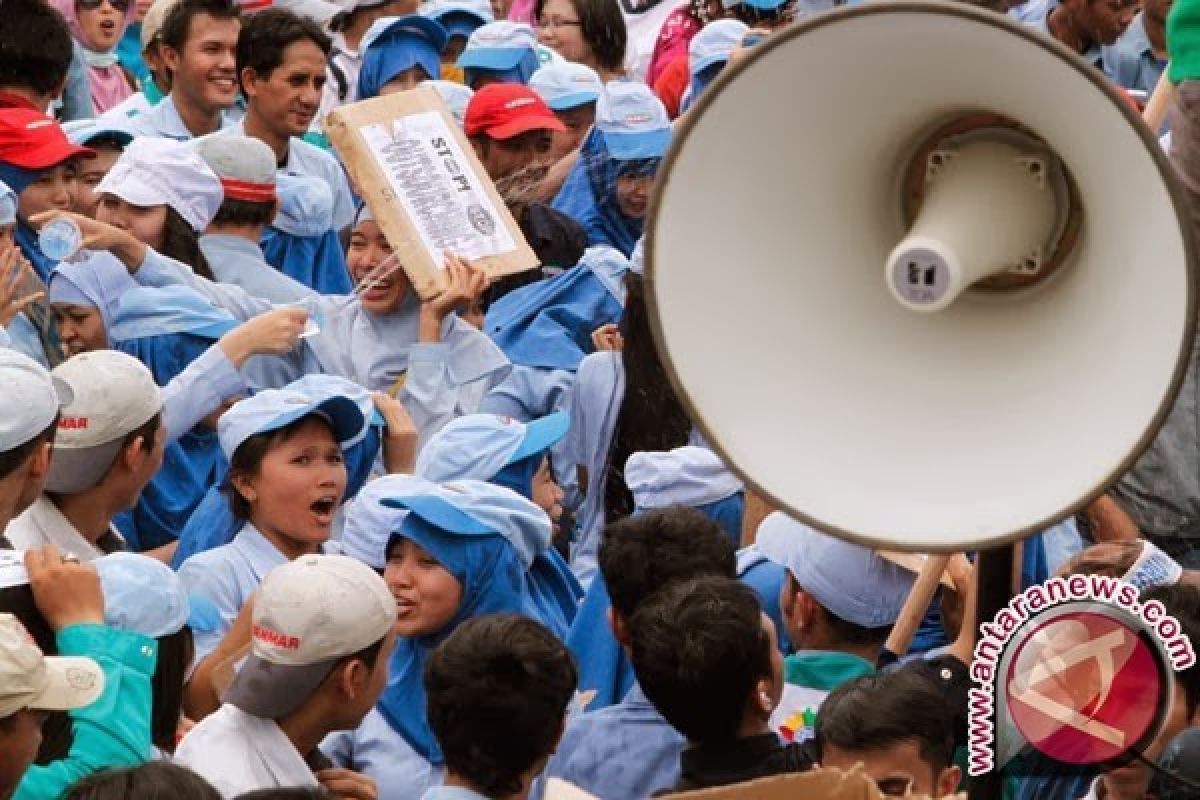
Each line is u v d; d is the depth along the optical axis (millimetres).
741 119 5770
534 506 11359
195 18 18125
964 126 5805
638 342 13656
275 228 16781
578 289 15617
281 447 11719
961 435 5703
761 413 5688
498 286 16109
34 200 14977
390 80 20047
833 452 5684
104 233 13992
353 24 21625
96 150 16391
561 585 11906
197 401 13219
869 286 5922
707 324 5727
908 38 5586
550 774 9625
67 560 9297
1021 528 5469
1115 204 5531
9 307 13055
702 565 9805
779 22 21641
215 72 18109
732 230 5793
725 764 8555
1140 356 5512
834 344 5820
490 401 14617
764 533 10781
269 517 11781
